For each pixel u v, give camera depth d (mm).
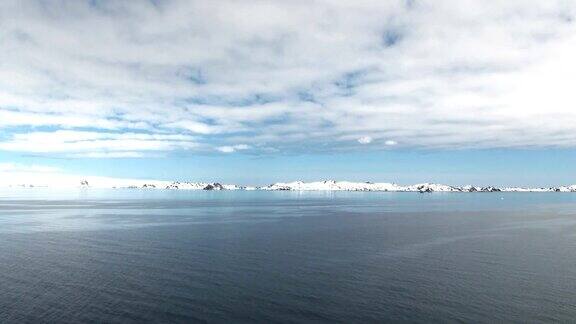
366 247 83438
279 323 40750
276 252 76938
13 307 44281
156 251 77312
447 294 50031
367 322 41281
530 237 100750
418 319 42156
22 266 63344
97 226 120000
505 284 54469
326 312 43781
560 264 67000
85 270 61000
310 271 61469
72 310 43531
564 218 160000
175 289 51406
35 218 144625
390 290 51469
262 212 188375
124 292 49969
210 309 44344
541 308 45344
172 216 158625
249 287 52500
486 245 87000
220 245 84875
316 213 185375
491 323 41219
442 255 74875
